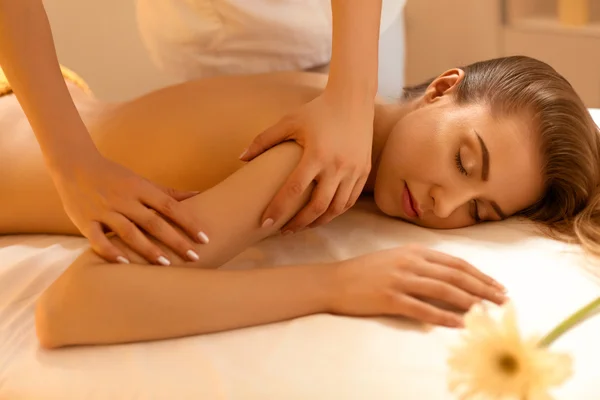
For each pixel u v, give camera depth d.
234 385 0.74
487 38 2.00
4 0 0.84
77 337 0.82
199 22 1.31
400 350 0.77
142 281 0.83
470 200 1.04
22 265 1.00
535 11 1.93
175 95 1.13
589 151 1.09
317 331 0.81
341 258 0.97
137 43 1.92
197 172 1.06
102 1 1.88
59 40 1.93
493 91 1.06
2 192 1.14
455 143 1.01
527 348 0.46
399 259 0.87
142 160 1.09
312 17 1.32
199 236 0.87
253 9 1.27
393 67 1.83
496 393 0.46
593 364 0.72
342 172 0.90
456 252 0.97
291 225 0.94
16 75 0.86
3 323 0.89
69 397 0.77
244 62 1.38
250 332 0.83
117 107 1.19
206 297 0.83
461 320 0.80
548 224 1.08
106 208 0.86
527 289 0.87
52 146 0.87
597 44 1.86
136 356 0.80
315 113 0.91
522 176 1.04
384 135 1.11
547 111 1.06
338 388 0.73
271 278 0.86
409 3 2.05
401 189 1.05
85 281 0.83
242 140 1.06
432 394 0.71
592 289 0.87
